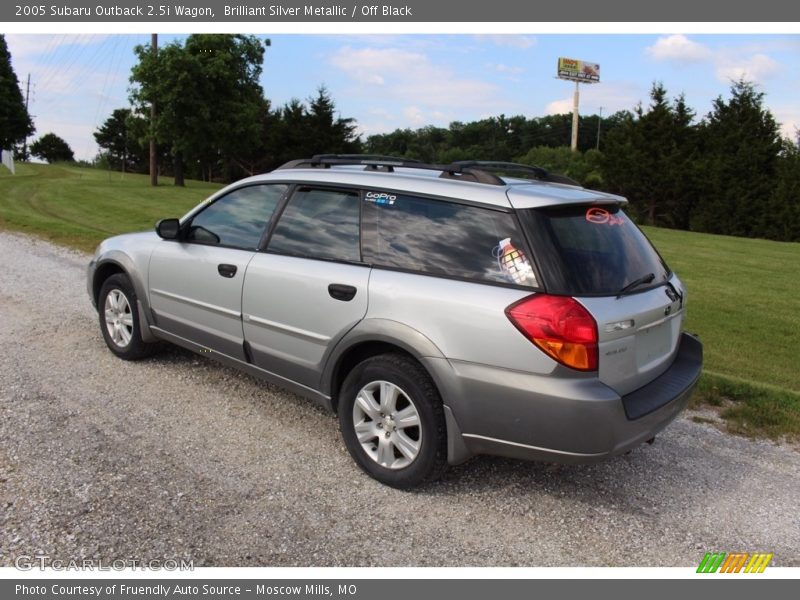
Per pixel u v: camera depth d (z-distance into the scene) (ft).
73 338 19.81
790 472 13.76
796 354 27.12
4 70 245.65
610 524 11.31
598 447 10.21
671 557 10.43
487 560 10.11
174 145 149.59
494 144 314.76
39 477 11.55
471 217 11.35
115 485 11.48
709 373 19.99
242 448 13.26
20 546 9.67
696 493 12.58
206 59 149.07
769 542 11.00
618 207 12.71
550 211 11.00
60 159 357.20
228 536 10.28
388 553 10.14
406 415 11.68
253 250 14.29
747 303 40.47
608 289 10.82
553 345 10.07
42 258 34.96
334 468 12.66
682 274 53.47
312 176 13.83
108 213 73.56
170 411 14.84
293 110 207.51
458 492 12.08
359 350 12.66
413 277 11.55
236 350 14.73
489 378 10.55
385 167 13.73
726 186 142.61
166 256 16.20
